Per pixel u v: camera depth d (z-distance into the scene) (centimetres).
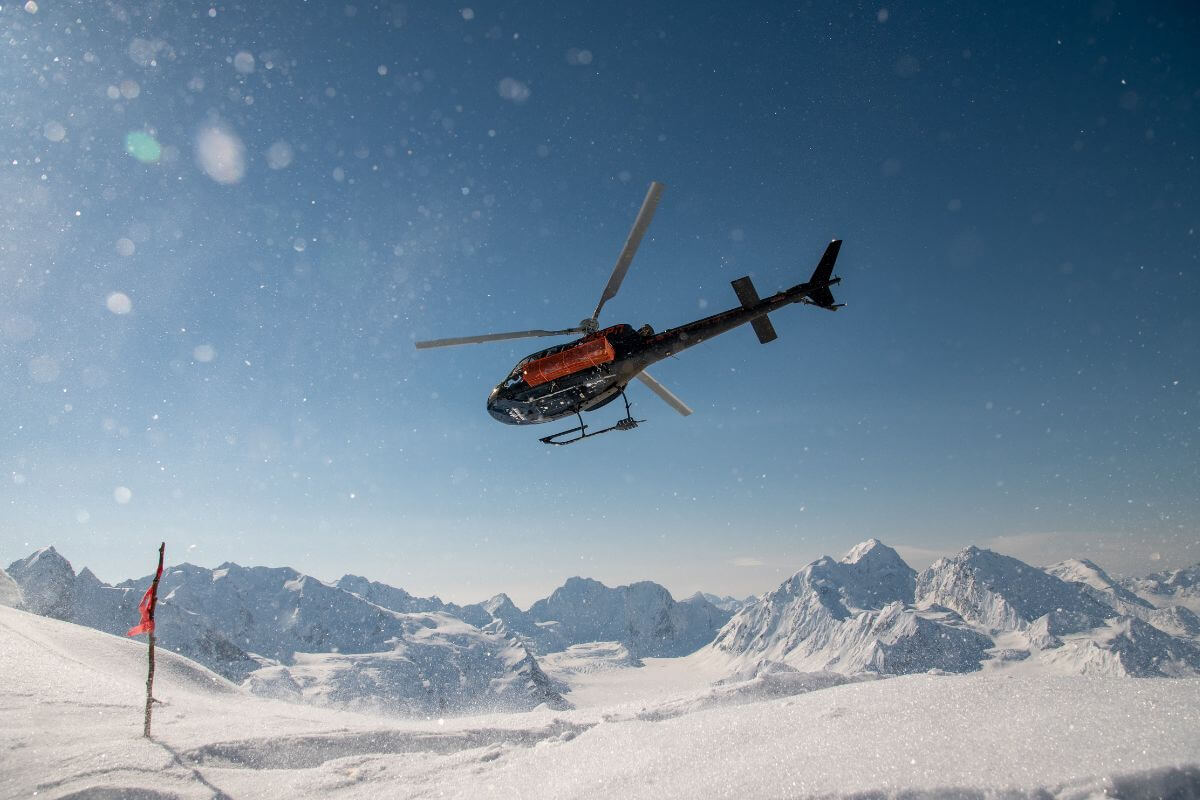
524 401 1365
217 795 734
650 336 1351
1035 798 421
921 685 754
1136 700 556
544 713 1278
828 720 670
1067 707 567
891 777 476
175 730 1037
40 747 891
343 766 834
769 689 1330
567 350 1285
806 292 1397
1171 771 414
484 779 727
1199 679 600
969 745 513
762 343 1414
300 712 1489
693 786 548
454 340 1295
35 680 1293
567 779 661
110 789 718
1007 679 717
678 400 1398
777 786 502
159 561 1042
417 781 759
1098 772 430
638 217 1089
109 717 1123
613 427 1386
